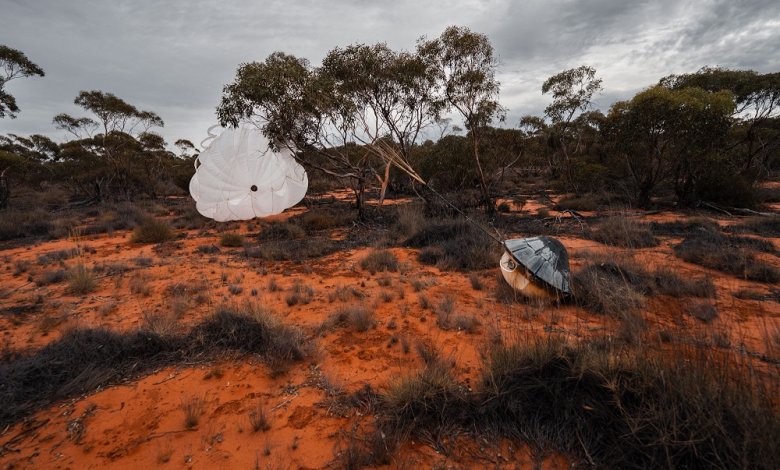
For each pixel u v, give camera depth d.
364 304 5.34
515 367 2.97
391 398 2.88
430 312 5.05
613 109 15.21
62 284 6.55
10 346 4.12
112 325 4.70
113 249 9.80
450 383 2.98
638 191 15.95
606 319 4.44
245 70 10.86
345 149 14.08
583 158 25.50
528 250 5.32
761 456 1.86
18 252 9.71
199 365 3.67
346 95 12.59
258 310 4.47
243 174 13.12
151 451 2.54
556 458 2.34
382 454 2.38
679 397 2.35
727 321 4.30
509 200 18.56
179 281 6.69
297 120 11.50
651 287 5.36
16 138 29.72
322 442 2.60
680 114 12.14
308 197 20.64
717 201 13.40
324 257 8.72
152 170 31.03
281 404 3.06
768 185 17.86
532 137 25.09
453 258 7.60
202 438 2.66
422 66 12.95
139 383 3.37
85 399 3.13
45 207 20.61
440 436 2.57
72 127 25.88
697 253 6.94
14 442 2.63
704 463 2.04
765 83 14.99
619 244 8.21
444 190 16.67
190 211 16.52
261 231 11.54
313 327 4.60
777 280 5.75
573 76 19.75
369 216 14.13
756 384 2.37
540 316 4.71
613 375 2.63
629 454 2.22
